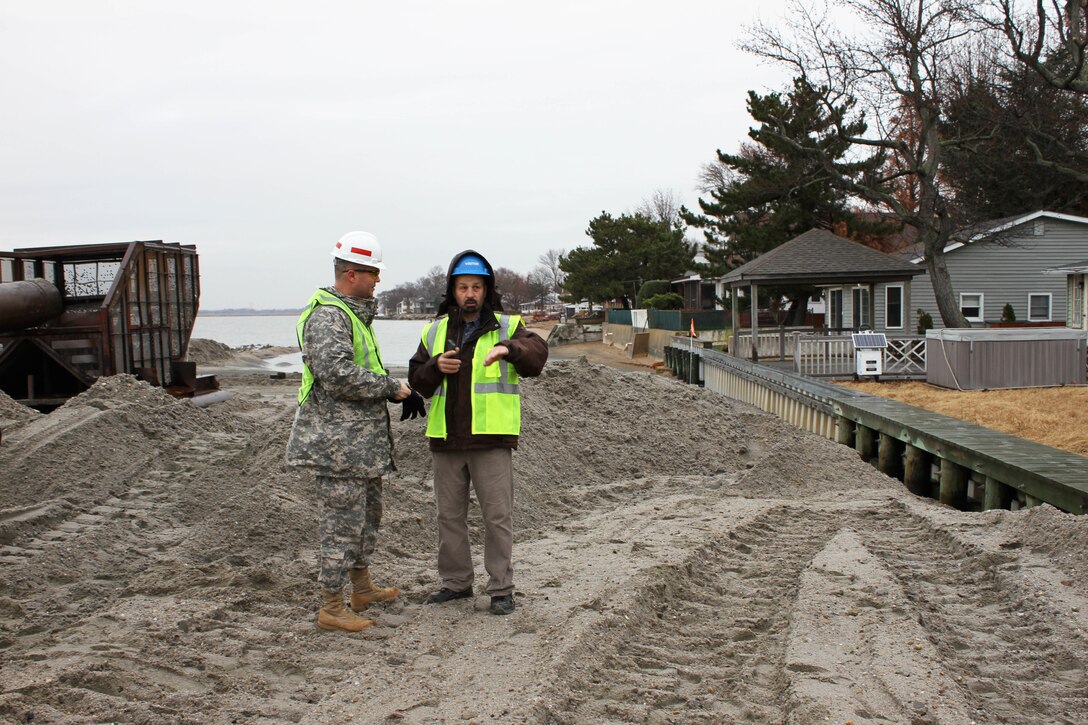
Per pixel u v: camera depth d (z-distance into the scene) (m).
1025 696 3.90
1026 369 19.30
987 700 3.88
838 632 4.57
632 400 11.76
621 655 4.36
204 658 4.24
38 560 5.79
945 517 7.31
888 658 4.18
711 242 45.88
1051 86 29.34
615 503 8.77
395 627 4.73
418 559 6.28
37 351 13.80
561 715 3.59
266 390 22.09
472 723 3.43
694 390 13.70
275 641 4.50
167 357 15.30
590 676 4.01
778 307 48.16
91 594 5.41
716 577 5.89
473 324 4.84
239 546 6.08
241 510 6.50
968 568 5.91
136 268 14.31
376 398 4.46
